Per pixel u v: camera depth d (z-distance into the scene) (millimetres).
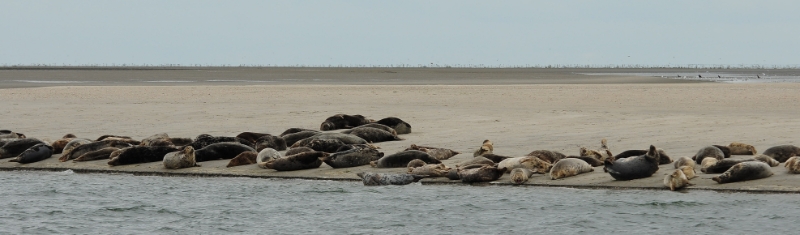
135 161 66062
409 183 56781
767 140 73625
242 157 64625
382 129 80062
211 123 97125
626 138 77375
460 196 52062
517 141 76312
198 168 63812
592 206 48281
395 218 46906
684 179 51781
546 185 54531
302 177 59875
